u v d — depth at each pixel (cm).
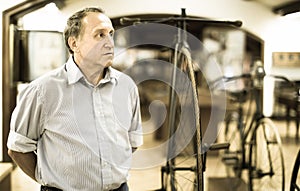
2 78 497
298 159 302
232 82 493
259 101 459
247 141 499
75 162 171
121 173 181
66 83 171
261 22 653
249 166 438
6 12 495
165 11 600
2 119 498
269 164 433
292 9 630
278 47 663
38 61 529
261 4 646
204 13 616
